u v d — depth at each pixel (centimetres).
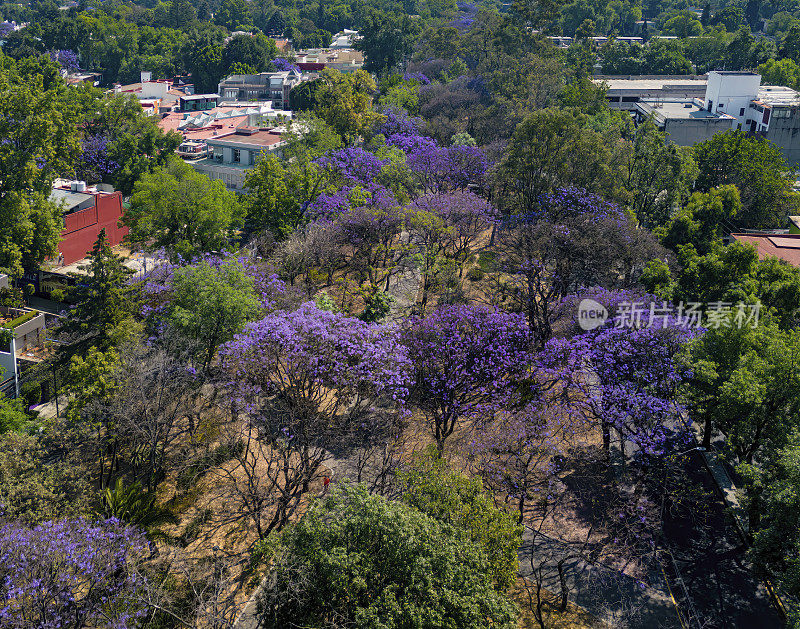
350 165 6300
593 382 3600
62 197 6388
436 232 5169
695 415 3512
